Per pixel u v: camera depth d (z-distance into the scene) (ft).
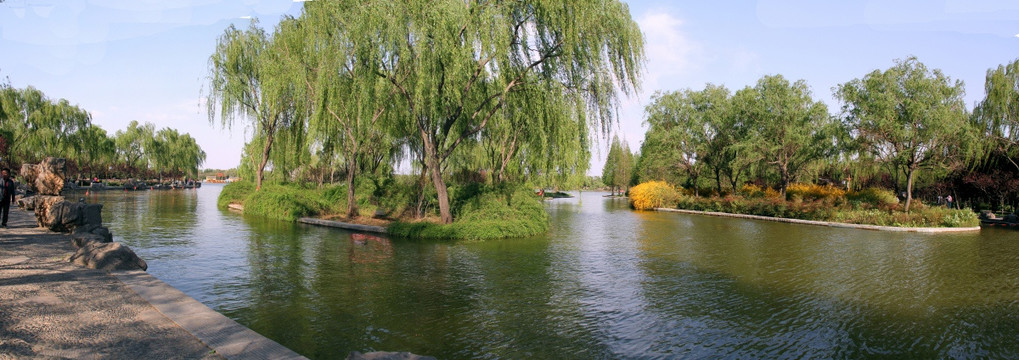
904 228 68.90
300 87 61.41
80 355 13.69
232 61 83.92
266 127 91.50
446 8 46.39
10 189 44.60
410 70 52.49
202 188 257.14
